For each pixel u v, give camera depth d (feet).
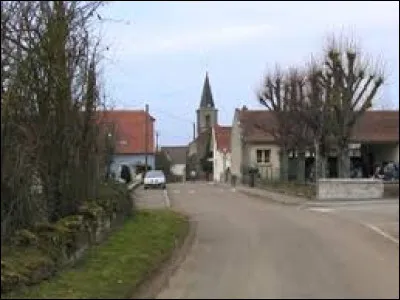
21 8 37.52
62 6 42.98
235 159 244.83
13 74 37.78
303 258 52.31
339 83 143.84
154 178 187.32
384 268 47.01
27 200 42.52
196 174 334.03
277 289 39.19
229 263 49.96
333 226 79.46
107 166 83.41
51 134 48.83
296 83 162.61
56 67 45.27
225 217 94.38
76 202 54.03
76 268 42.27
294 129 168.66
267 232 73.10
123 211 78.07
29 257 37.52
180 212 101.30
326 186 135.03
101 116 67.92
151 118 276.82
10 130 37.70
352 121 146.10
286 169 183.62
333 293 37.81
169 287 40.11
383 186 137.69
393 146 202.80
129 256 48.11
